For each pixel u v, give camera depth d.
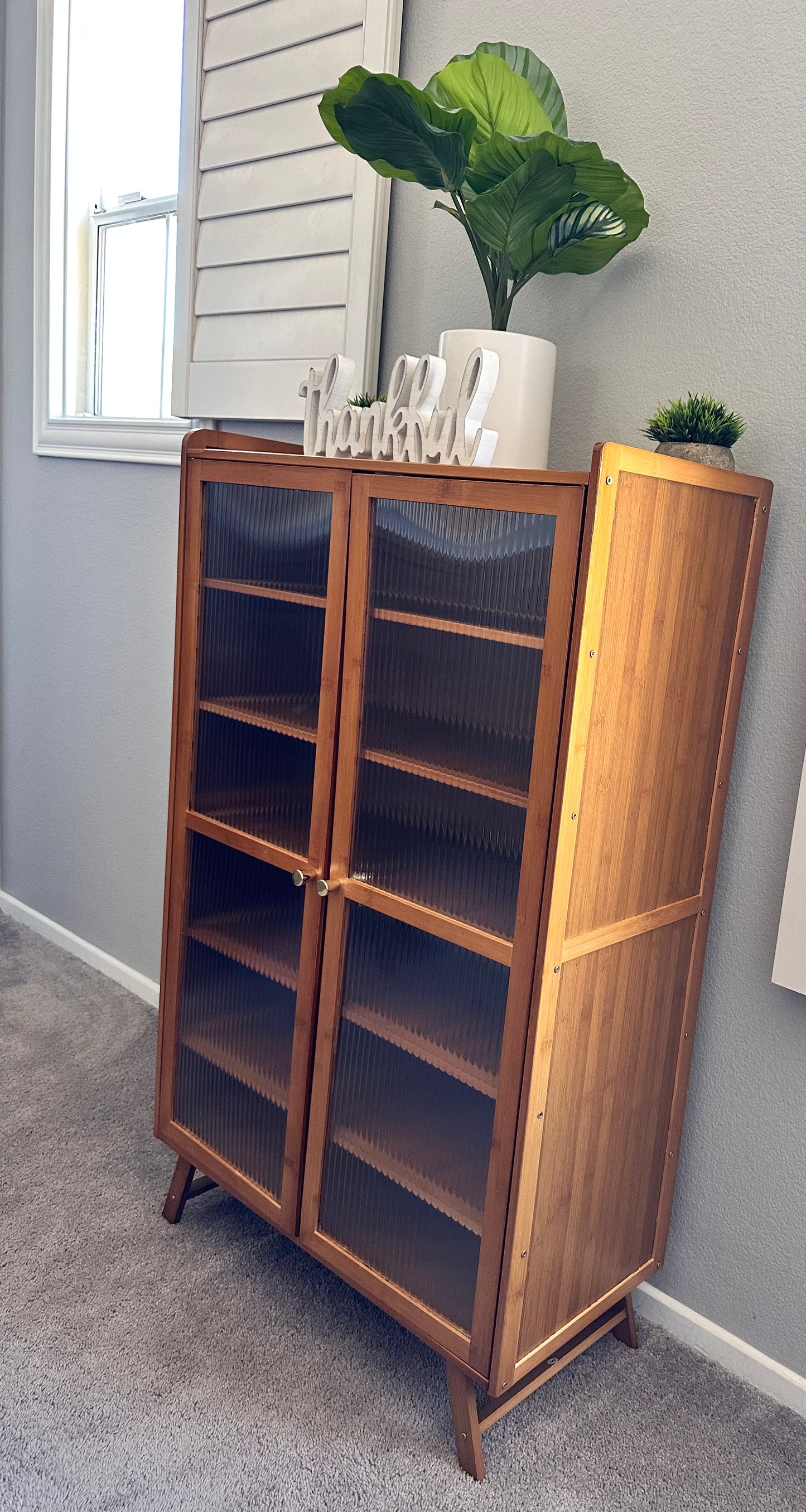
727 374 1.52
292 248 2.04
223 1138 1.79
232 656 1.69
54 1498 1.35
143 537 2.54
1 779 3.19
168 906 1.86
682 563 1.33
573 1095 1.39
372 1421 1.52
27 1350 1.58
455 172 1.46
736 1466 1.49
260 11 2.06
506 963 1.32
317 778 1.54
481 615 1.31
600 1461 1.48
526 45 1.71
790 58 1.42
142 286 2.62
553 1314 1.47
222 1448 1.45
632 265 1.61
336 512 1.47
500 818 1.32
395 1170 1.51
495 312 1.59
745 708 1.56
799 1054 1.56
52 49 2.61
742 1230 1.65
